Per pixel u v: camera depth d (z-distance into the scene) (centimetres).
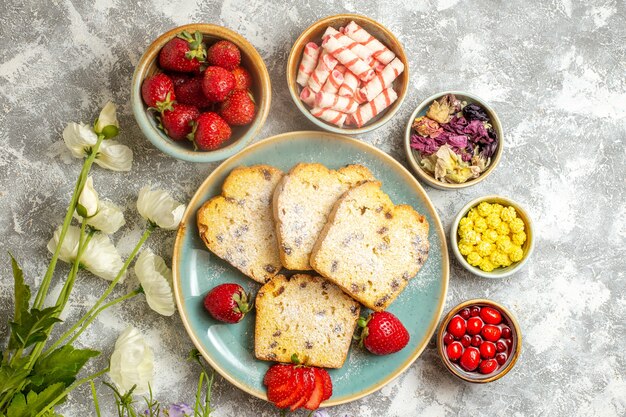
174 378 81
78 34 80
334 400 79
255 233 79
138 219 81
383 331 77
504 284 84
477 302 79
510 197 84
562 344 84
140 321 81
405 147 80
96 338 80
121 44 80
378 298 79
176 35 73
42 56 80
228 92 74
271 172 79
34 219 80
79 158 80
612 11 85
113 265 76
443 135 80
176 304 79
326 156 80
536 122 85
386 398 82
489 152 80
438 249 80
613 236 85
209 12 81
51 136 80
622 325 85
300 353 79
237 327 80
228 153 74
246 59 76
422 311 80
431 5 83
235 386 81
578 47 85
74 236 76
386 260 79
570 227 85
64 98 80
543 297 84
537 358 84
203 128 74
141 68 73
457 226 80
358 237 78
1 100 80
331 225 77
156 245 81
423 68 83
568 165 85
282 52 82
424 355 83
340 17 77
